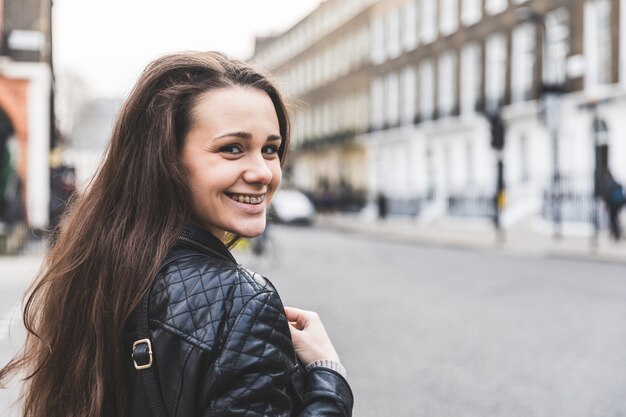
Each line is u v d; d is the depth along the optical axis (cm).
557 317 851
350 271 1419
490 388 545
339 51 5047
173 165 134
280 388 117
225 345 116
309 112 5775
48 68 2102
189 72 141
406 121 3928
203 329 118
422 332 765
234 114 136
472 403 506
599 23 2361
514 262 1555
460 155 3347
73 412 135
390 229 3059
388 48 4159
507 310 907
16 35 2064
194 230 137
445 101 3512
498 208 2138
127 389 130
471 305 952
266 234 1561
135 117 140
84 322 136
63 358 138
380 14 4275
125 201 139
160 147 135
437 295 1054
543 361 631
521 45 2859
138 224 135
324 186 4762
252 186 138
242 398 114
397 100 4059
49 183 2078
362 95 4600
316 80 5597
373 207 4172
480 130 3147
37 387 141
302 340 146
